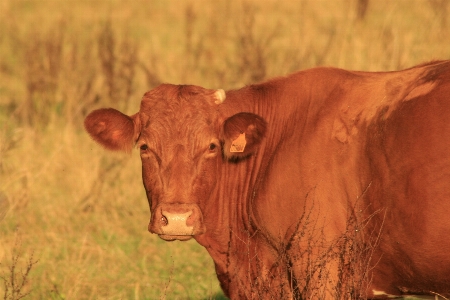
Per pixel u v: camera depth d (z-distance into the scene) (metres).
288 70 38.56
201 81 41.91
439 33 39.41
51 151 34.78
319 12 50.41
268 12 54.56
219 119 19.78
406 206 17.17
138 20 60.81
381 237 17.84
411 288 18.28
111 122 20.19
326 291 18.62
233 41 47.69
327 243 18.56
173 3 65.12
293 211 19.06
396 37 36.03
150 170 19.28
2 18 61.31
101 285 25.66
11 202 30.17
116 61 42.25
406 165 17.14
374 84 18.80
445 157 16.56
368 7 42.09
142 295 25.00
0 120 40.44
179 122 19.23
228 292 21.39
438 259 17.03
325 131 18.88
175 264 27.11
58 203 31.44
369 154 17.98
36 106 41.03
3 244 27.39
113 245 28.59
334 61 38.03
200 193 19.25
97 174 32.50
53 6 65.81
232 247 20.89
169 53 48.56
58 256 27.58
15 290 21.88
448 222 16.61
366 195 17.98
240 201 20.61
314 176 18.73
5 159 32.81
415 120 17.17
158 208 18.62
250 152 19.84
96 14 61.53
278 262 19.52
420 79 17.81
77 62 43.69
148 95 19.91
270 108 20.30
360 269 18.03
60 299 24.58
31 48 43.97
